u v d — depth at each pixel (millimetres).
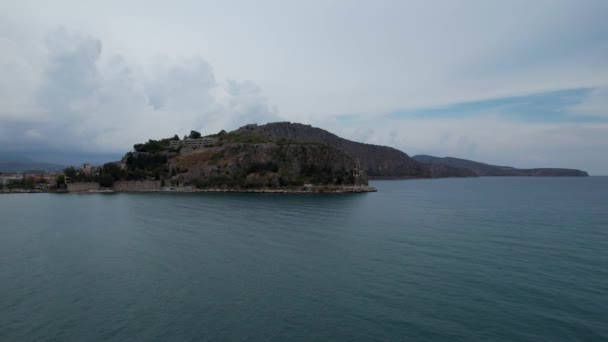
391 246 51500
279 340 26438
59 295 34406
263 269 41438
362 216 84375
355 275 39000
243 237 58500
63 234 62594
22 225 73188
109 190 192500
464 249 49156
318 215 85875
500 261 43125
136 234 61656
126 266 42844
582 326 27422
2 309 31609
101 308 31609
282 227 68000
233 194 164875
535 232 61406
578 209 97938
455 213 90562
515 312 29766
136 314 30453
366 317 29578
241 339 26594
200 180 191125
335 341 26281
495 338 26141
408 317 29406
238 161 198500
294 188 182000
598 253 46500
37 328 28344
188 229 66062
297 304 32094
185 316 30078
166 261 44750
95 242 55625
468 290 34312
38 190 196250
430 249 49344
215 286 36375
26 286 36719
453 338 26266
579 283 35594
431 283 36250
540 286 34969
